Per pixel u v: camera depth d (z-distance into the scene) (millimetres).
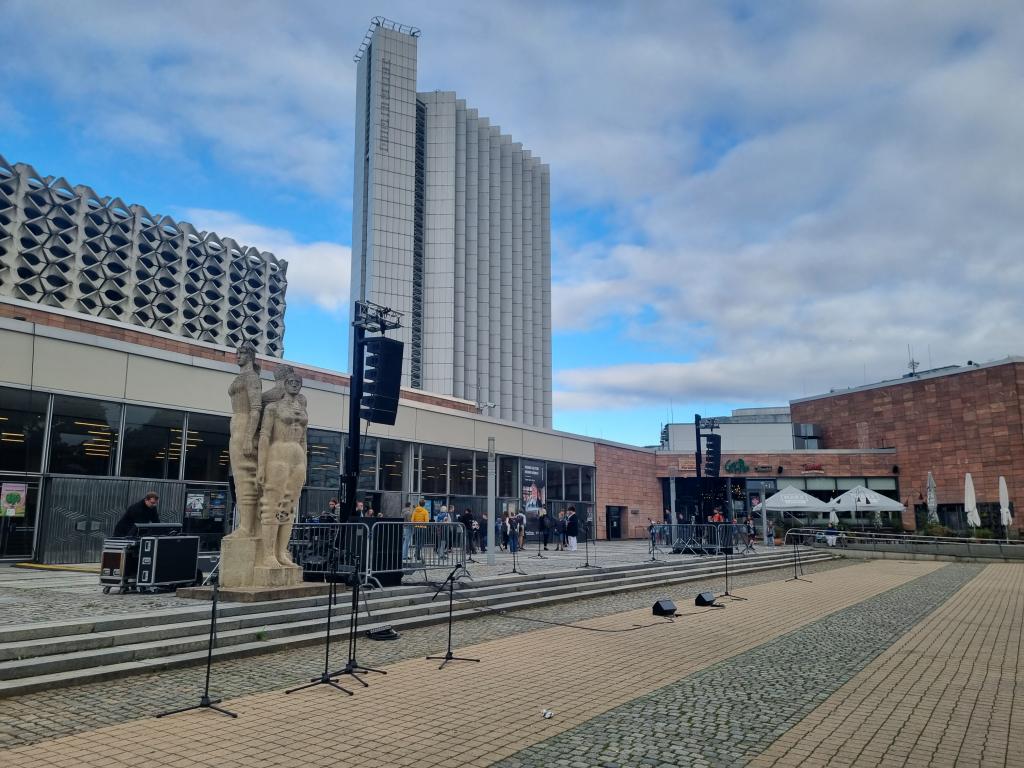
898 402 50406
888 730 6129
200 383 22141
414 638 10578
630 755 5445
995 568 26391
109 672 7590
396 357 14891
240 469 11984
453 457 32406
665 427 62750
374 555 13281
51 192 64438
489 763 5250
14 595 11375
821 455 49438
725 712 6668
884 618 13102
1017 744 5773
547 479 38906
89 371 19469
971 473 46000
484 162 99375
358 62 96125
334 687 7480
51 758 5242
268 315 85312
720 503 31844
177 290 74562
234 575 11562
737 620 12703
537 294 106188
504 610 13484
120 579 11734
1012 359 44750
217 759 5270
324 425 26062
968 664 9000
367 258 86688
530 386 101062
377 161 87562
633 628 11695
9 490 17797
